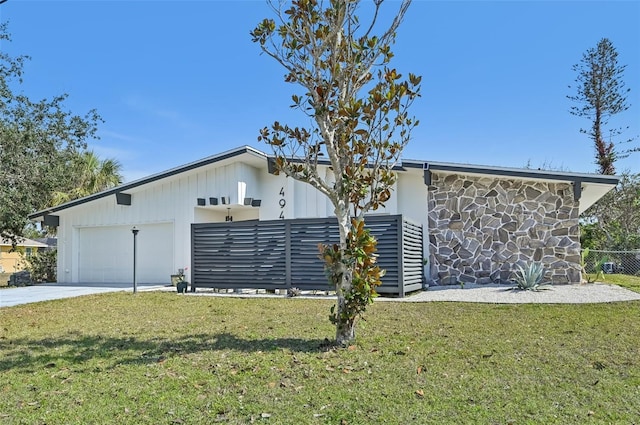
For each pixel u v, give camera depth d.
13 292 13.00
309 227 11.37
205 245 12.55
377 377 4.42
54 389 4.27
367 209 5.86
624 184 23.91
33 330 7.18
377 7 5.55
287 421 3.44
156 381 4.41
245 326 7.14
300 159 6.23
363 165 5.77
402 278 10.23
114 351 5.63
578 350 5.25
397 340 5.89
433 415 3.49
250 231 12.04
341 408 3.66
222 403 3.82
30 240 30.75
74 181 21.34
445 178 13.04
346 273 5.62
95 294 11.87
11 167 16.86
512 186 12.52
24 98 17.73
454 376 4.39
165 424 3.45
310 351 5.44
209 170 15.06
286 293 11.45
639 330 6.22
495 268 12.46
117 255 16.61
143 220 16.05
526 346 5.47
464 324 6.91
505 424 3.30
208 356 5.28
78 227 17.25
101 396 4.05
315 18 5.54
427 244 13.09
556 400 3.75
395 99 5.53
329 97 5.64
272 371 4.65
